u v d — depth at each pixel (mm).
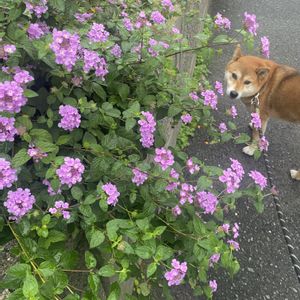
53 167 384
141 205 464
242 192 498
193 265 450
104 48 463
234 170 495
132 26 550
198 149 938
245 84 938
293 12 1598
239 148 968
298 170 938
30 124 392
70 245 450
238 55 971
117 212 454
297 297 696
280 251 761
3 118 361
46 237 375
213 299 663
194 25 919
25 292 299
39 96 457
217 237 461
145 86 520
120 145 445
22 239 377
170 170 452
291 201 872
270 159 971
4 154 374
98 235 367
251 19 554
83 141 443
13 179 357
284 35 1446
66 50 381
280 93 947
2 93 348
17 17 424
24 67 437
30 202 364
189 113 561
